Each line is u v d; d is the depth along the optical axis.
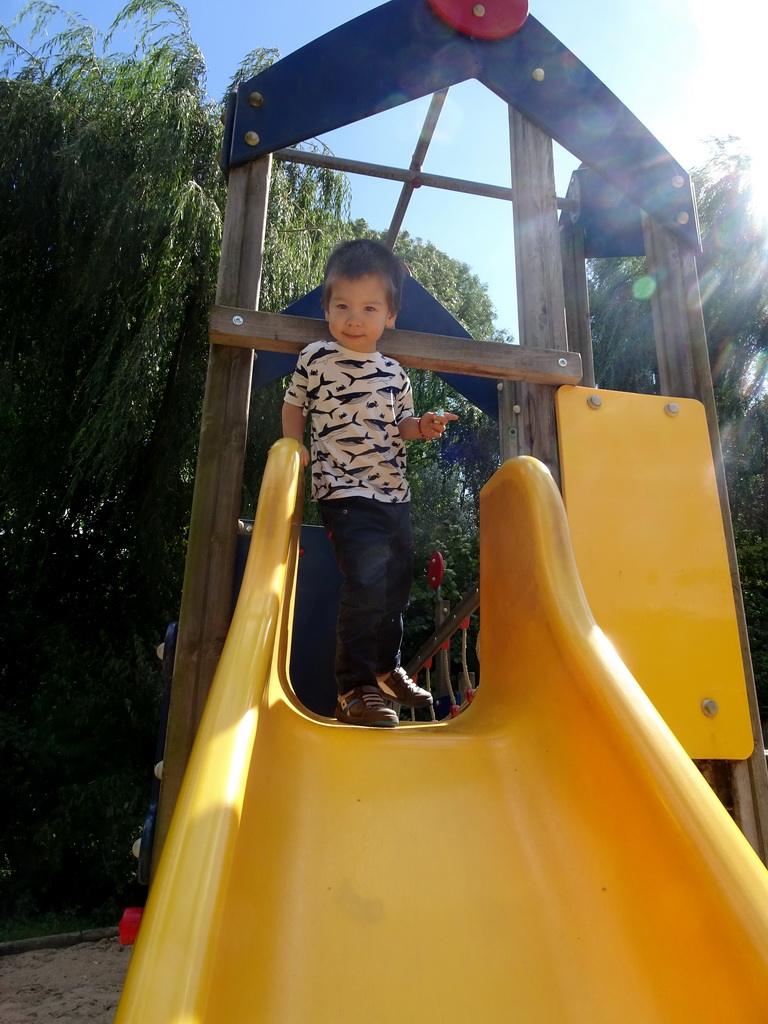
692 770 0.90
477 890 0.98
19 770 8.05
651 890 0.87
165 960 0.60
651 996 0.80
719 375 12.42
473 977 0.85
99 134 8.03
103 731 8.31
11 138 7.90
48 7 8.76
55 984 5.93
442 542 12.98
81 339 8.33
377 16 2.44
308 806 1.09
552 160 2.51
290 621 1.80
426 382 14.34
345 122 2.32
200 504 1.96
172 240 7.58
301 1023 0.78
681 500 2.27
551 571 1.37
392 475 1.97
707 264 12.37
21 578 8.84
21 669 8.88
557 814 1.10
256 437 8.41
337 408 1.98
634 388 12.24
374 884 0.97
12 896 7.85
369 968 0.85
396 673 2.06
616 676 1.10
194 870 0.68
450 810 1.13
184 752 1.77
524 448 2.27
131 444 7.81
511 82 2.51
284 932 0.87
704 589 2.20
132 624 8.90
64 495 8.50
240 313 2.06
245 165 2.27
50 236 8.18
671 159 2.71
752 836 2.03
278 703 1.28
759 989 0.69
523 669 1.44
